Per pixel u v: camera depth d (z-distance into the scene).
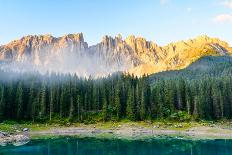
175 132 148.75
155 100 187.75
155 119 178.12
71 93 192.38
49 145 107.00
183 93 189.62
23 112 180.62
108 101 197.12
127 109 182.88
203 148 99.25
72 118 180.00
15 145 103.81
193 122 168.88
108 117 181.50
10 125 161.75
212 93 184.88
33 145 105.56
